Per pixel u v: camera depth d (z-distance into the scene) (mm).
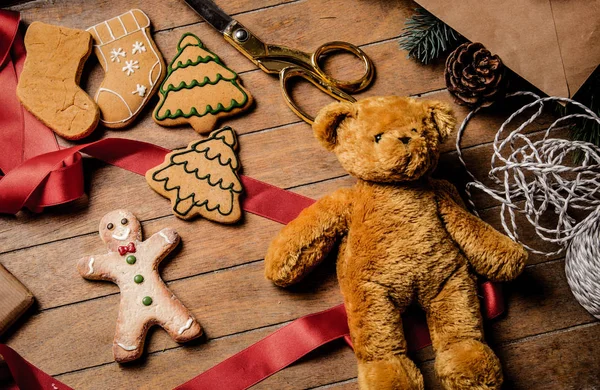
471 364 527
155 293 580
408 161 521
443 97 614
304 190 605
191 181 595
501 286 583
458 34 601
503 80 584
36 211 601
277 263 554
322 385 577
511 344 579
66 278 597
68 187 593
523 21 564
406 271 533
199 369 582
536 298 585
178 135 614
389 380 522
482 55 570
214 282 593
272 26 627
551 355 576
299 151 609
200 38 625
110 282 594
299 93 617
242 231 599
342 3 627
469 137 608
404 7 624
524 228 595
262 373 577
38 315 592
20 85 605
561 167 527
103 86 608
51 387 576
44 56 609
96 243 602
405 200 536
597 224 523
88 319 591
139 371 583
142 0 630
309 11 627
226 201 593
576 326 580
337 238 566
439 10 575
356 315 540
